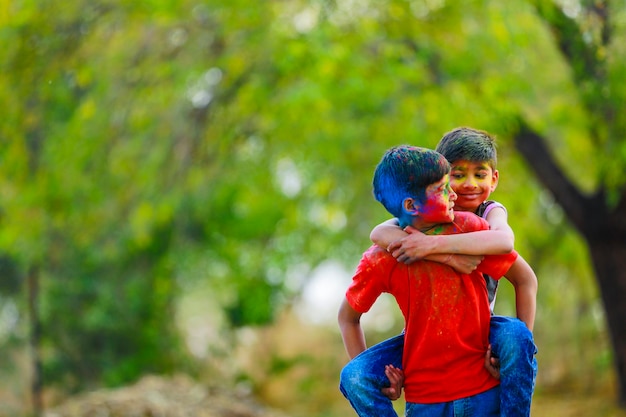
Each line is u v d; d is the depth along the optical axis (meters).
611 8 10.40
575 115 12.23
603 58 10.58
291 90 11.97
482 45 12.46
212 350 24.55
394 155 3.94
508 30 11.47
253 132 15.11
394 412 4.05
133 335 22.22
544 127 13.11
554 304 19.81
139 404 16.62
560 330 19.84
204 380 23.92
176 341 23.47
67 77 13.54
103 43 13.25
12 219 15.11
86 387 21.02
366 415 4.04
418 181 3.86
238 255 24.41
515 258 3.98
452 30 12.63
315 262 23.42
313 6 12.25
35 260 16.81
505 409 3.88
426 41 12.69
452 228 3.94
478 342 3.97
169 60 13.37
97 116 13.84
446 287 3.91
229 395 19.81
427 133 12.49
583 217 14.52
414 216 3.91
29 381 19.28
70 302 20.78
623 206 14.20
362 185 16.64
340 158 15.21
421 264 3.93
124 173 15.23
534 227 17.03
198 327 28.03
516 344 3.88
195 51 13.25
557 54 12.39
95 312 20.89
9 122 13.32
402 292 3.99
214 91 13.99
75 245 18.80
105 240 19.39
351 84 11.68
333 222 19.62
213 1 12.08
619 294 14.71
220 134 14.53
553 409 16.92
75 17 12.77
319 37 11.54
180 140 14.50
